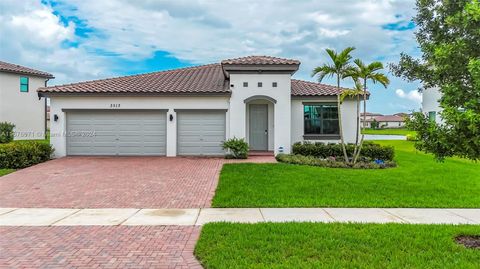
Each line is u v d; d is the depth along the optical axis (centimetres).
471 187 1191
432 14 789
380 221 814
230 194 1070
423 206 957
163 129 1988
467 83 663
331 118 2089
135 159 1859
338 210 916
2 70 2902
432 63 755
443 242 650
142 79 2233
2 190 1173
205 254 594
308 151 1908
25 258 591
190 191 1148
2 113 2942
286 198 1028
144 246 648
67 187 1213
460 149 634
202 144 1988
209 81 2172
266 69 1941
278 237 674
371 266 538
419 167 1606
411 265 543
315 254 589
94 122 1989
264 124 2075
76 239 691
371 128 9800
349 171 1457
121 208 948
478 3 616
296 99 2077
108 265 561
